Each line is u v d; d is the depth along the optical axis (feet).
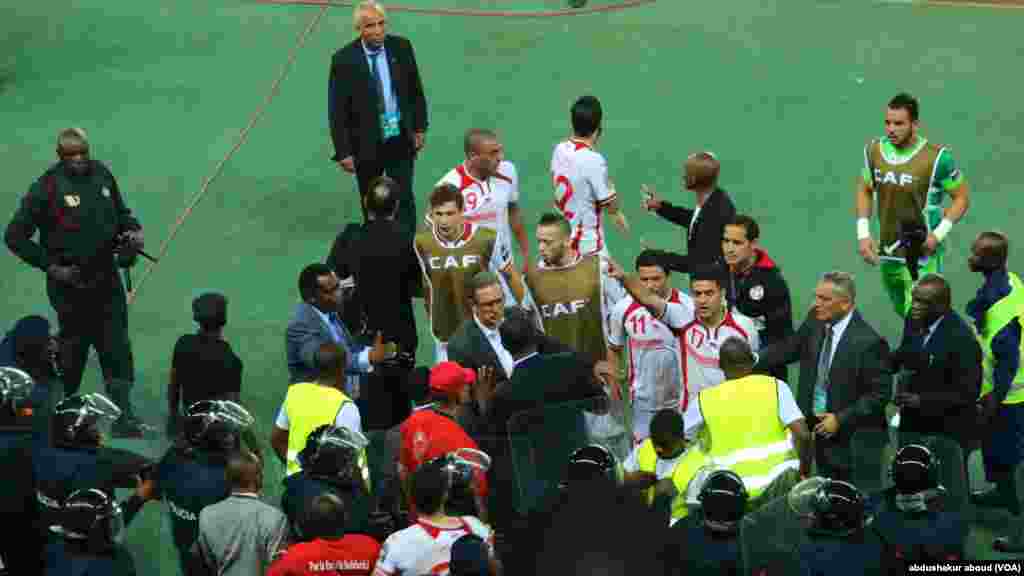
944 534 66.13
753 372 86.89
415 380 81.51
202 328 86.43
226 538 68.74
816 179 136.36
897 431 85.46
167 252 126.93
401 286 95.50
